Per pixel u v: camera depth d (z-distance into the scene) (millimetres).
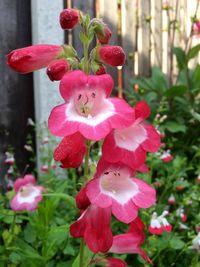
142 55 412
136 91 384
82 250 149
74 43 340
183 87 363
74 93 128
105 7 386
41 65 139
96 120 124
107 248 131
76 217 235
